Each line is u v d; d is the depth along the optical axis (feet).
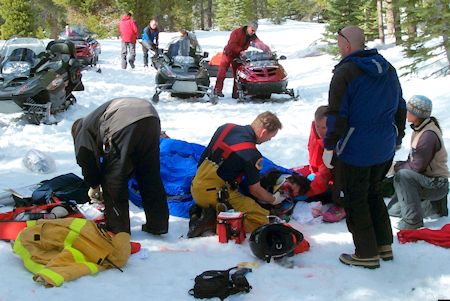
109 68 57.06
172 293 12.20
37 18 109.70
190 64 38.75
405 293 12.39
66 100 33.58
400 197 15.78
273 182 17.46
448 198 18.26
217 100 38.22
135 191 18.15
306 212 16.79
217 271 12.42
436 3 39.29
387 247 13.70
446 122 28.43
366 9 71.67
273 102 38.52
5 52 31.30
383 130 12.64
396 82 12.84
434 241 14.79
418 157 15.49
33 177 21.12
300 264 13.71
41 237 13.19
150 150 14.94
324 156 13.01
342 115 12.42
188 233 15.60
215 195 15.72
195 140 26.89
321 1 79.05
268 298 12.03
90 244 13.09
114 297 11.87
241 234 15.06
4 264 13.17
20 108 29.48
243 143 15.51
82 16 108.68
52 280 12.01
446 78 38.06
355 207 13.17
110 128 14.25
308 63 60.13
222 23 165.58
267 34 100.53
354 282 12.77
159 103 38.17
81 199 17.07
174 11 117.91
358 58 12.45
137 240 15.31
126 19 57.57
